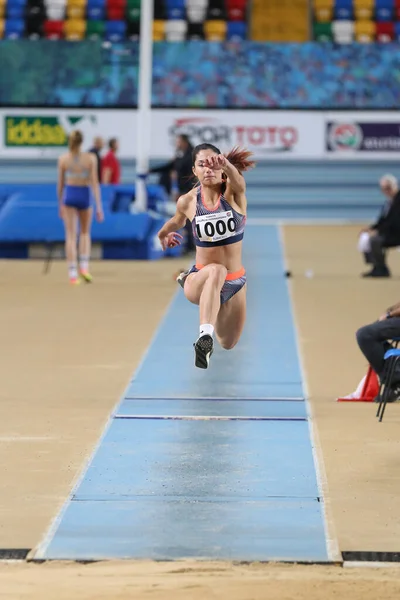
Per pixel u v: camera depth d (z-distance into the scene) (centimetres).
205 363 1565
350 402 1931
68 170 3703
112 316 2991
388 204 4028
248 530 1214
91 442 1628
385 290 3606
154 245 4662
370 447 1600
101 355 2395
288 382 2105
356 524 1236
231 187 1611
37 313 3039
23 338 2619
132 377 2148
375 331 1880
